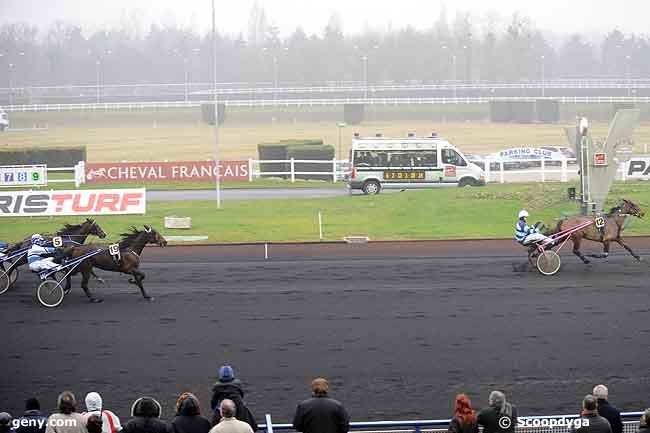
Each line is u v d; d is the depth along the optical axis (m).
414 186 48.47
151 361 20.55
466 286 27.47
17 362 20.53
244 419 13.33
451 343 21.72
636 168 48.22
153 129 107.12
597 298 25.78
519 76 173.25
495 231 36.94
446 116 115.19
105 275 29.83
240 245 35.00
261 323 23.58
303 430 12.84
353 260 31.84
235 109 115.62
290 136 93.94
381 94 128.62
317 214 40.75
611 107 112.38
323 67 169.38
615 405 17.78
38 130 108.38
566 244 34.47
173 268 30.67
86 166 52.66
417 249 33.91
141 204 40.56
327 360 20.56
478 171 48.66
